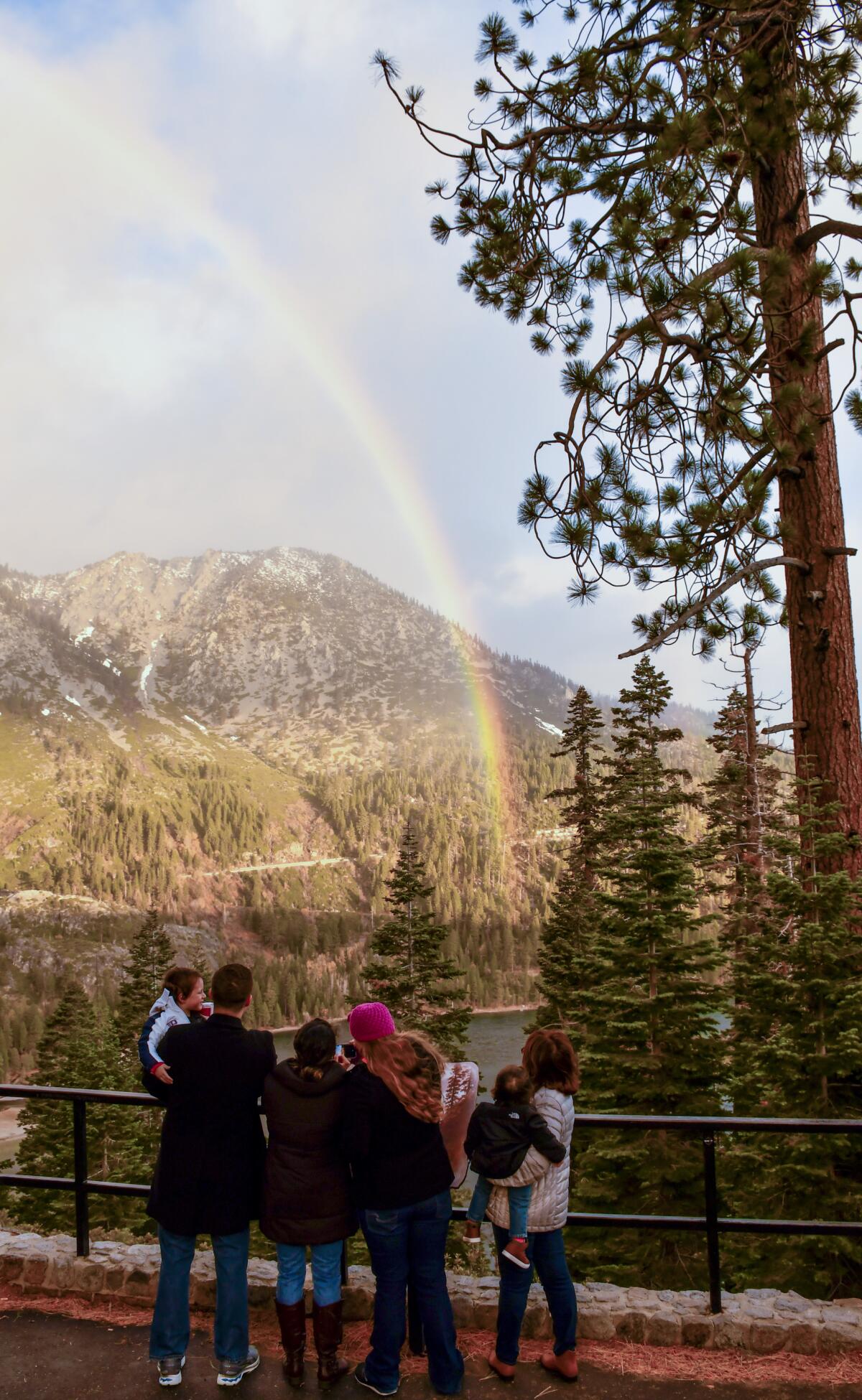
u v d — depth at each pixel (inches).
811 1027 382.0
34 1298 192.7
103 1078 1614.2
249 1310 187.3
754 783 925.2
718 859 922.1
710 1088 545.3
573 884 1120.2
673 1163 505.0
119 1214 1211.2
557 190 341.4
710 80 303.0
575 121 331.3
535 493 337.7
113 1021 1931.6
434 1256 160.1
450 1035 987.9
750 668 667.4
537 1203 162.4
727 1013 506.0
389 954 1031.6
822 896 370.3
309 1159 161.5
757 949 414.3
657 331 297.4
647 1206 520.1
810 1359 169.3
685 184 288.4
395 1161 157.1
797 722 346.6
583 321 363.9
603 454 333.4
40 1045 1779.0
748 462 352.5
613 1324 178.1
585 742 1224.2
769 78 297.4
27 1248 201.5
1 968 7618.1
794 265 333.1
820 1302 183.0
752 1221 176.6
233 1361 161.0
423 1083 157.9
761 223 345.4
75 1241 201.3
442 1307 159.3
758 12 293.0
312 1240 159.2
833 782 340.8
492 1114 162.9
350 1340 178.7
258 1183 165.9
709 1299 184.9
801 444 309.4
